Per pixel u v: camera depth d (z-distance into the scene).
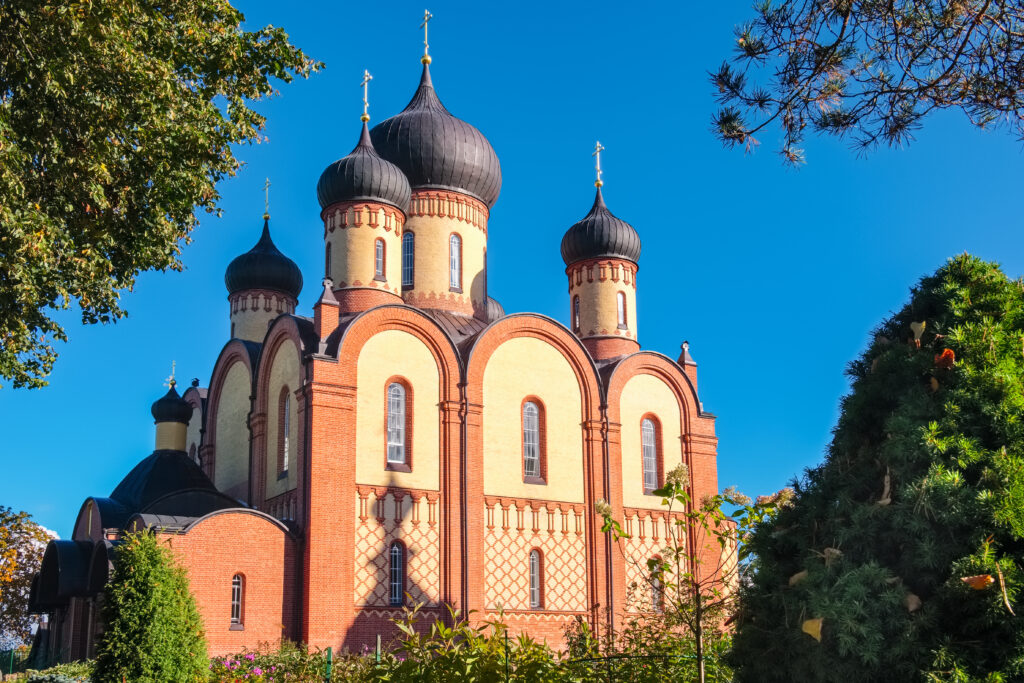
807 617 7.82
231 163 21.45
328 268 40.78
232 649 31.58
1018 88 10.79
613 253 47.03
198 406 48.88
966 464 7.78
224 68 20.39
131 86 18.36
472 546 37.03
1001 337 8.39
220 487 43.47
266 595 32.69
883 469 8.26
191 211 21.97
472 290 45.31
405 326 37.69
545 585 38.53
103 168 18.20
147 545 24.64
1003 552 7.55
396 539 35.53
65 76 17.31
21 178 17.55
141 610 23.62
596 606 19.73
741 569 9.86
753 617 8.66
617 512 41.09
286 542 33.50
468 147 45.94
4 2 16.75
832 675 7.69
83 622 37.03
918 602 7.45
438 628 12.29
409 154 45.03
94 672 23.53
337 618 33.31
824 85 11.13
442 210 45.09
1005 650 7.21
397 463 36.56
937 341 8.52
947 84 11.04
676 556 11.07
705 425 45.03
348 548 34.19
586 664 13.34
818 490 8.66
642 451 43.19
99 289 20.48
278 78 21.20
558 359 41.62
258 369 40.09
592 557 40.03
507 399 39.72
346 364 35.78
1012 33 10.65
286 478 36.75
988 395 8.05
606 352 45.78
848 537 7.95
